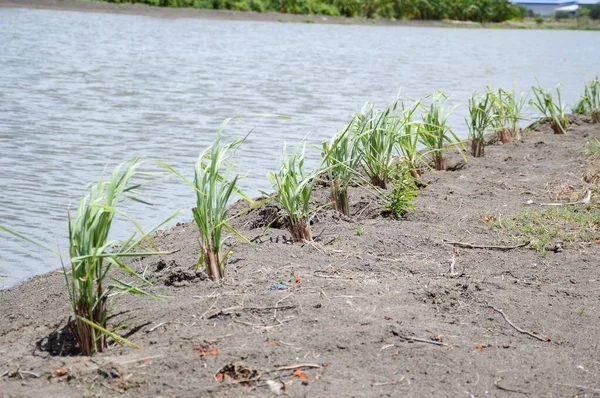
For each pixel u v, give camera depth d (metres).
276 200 6.02
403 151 8.06
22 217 7.22
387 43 38.41
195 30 36.91
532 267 5.08
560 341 3.96
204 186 4.73
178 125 12.24
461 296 4.47
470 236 5.75
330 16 58.94
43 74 17.86
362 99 16.34
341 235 5.66
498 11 75.75
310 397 3.26
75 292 3.85
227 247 5.41
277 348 3.70
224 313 4.12
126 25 36.47
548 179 7.76
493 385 3.43
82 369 3.56
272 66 23.00
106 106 13.85
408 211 6.43
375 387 3.37
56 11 41.62
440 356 3.67
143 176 8.80
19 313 4.86
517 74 24.41
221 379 3.41
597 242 5.61
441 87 19.36
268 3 55.56
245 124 12.60
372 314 4.11
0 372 3.64
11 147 10.11
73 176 8.76
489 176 8.05
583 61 32.31
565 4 115.38
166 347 3.75
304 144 6.04
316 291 4.44
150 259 5.53
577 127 11.40
